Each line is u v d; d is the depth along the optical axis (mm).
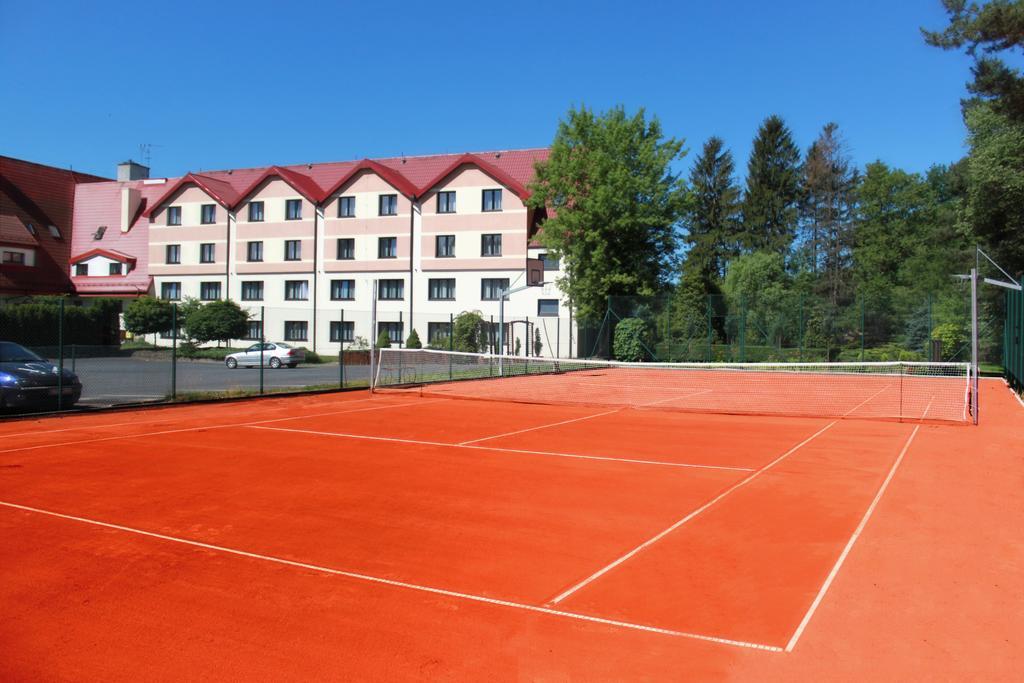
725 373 34562
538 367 35094
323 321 49719
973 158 32281
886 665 4465
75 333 38625
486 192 46594
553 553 6629
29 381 16078
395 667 4398
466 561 6383
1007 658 4570
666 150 40906
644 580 5938
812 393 24500
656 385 27938
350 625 5008
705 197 74375
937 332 34656
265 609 5273
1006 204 31172
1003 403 20906
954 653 4637
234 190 55219
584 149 40500
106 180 61812
